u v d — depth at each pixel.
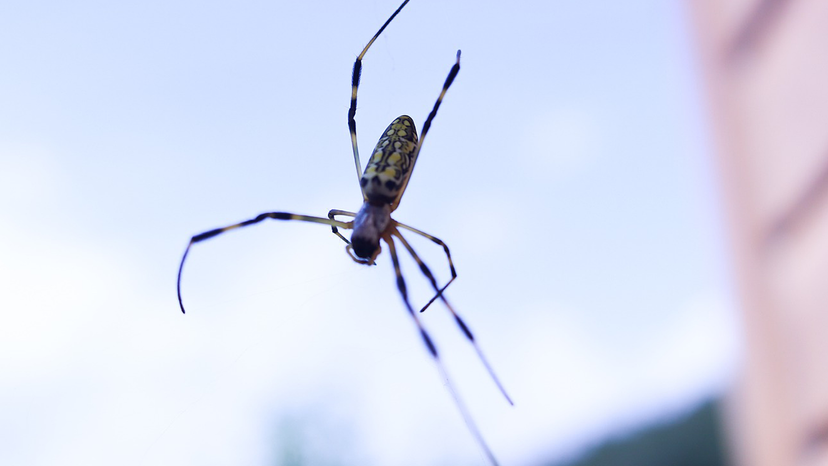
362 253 0.28
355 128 0.29
